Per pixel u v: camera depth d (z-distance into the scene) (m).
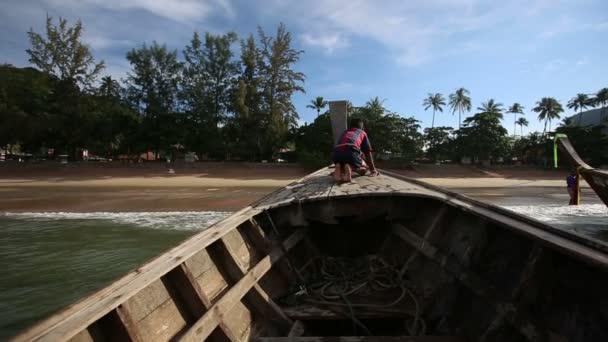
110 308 1.84
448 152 56.66
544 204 17.94
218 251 3.46
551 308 2.43
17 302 5.93
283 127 42.41
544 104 66.06
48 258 8.38
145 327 2.21
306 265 4.64
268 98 43.00
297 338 2.95
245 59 42.84
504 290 2.86
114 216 14.34
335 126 6.91
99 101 43.62
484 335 2.64
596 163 48.44
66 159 41.94
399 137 46.66
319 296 3.87
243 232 4.10
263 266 3.66
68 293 6.31
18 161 38.97
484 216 3.22
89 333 1.84
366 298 3.86
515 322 2.45
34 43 40.78
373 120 45.78
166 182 32.66
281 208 4.68
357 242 5.22
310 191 4.89
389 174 6.22
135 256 8.55
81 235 10.80
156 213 15.13
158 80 45.00
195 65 44.53
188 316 2.62
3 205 17.52
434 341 2.87
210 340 2.69
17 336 1.49
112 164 39.84
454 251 3.83
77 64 42.00
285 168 41.31
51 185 29.61
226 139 44.84
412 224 4.91
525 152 58.62
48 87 40.56
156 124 42.88
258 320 3.32
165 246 9.48
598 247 2.09
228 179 36.12
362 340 2.89
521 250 2.85
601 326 2.05
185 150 45.91
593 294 2.14
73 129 41.47
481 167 47.66
